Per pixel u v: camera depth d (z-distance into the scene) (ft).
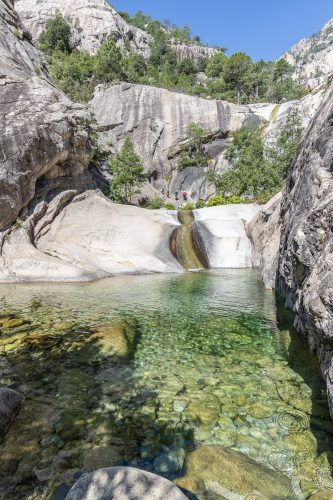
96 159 129.70
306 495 10.85
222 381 19.20
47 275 49.14
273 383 18.90
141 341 25.63
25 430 14.12
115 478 10.05
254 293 42.06
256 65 265.75
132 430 14.43
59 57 234.99
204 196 163.94
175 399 17.11
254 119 177.58
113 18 299.38
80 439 13.70
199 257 67.26
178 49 330.34
